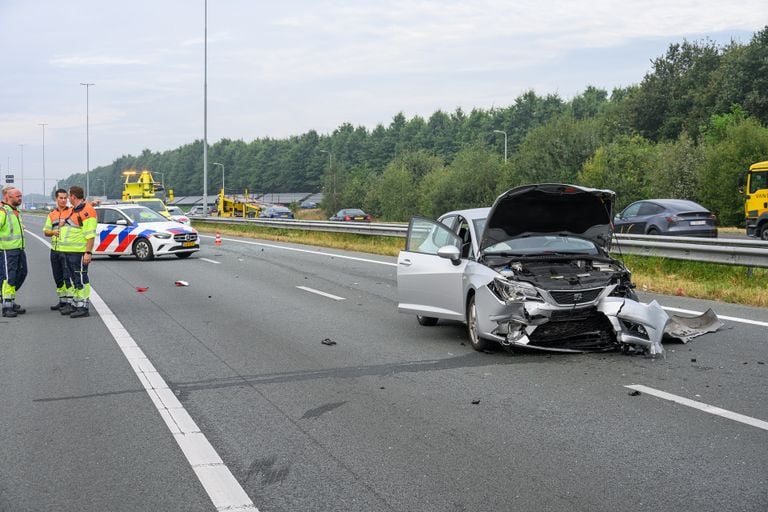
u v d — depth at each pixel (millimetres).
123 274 19250
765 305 11898
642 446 5348
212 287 16109
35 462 5328
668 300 12719
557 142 60781
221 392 7230
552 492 4559
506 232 9281
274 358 8773
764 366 7738
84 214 12367
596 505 4344
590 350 8422
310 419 6254
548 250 9219
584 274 8523
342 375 7840
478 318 8625
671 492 4496
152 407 6723
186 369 8273
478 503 4422
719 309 11578
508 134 112938
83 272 12273
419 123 140125
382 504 4441
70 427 6156
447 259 9688
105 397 7109
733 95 63688
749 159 42625
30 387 7559
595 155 52656
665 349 8641
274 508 4422
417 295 10250
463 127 124875
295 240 33031
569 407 6387
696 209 23531
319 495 4605
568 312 8141
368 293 14773
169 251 23547
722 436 5523
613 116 83062
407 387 7262
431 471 4973
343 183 95750
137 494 4699
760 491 4473
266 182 163375
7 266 12367
